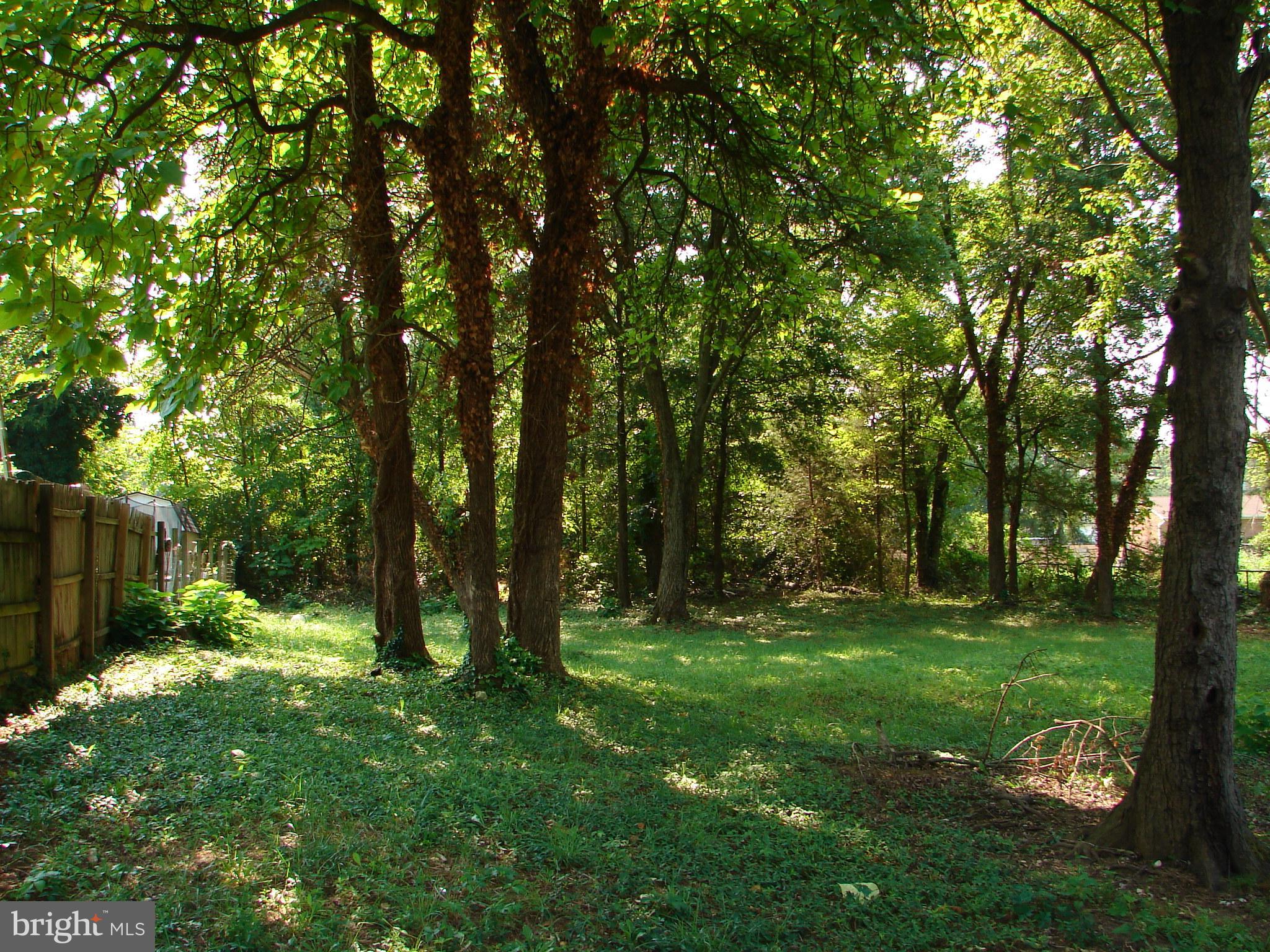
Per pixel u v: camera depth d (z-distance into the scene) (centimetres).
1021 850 527
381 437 1066
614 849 477
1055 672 1310
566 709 870
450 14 889
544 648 1034
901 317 2561
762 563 3103
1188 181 516
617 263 1415
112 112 646
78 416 2752
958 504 3388
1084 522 2764
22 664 695
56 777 503
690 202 1648
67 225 525
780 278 1202
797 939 388
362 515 2597
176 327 823
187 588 1205
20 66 568
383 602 1092
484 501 962
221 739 627
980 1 912
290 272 974
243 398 1177
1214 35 509
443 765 613
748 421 2627
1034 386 2412
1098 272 1888
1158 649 517
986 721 936
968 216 2253
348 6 846
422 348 1335
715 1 973
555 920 392
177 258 715
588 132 954
